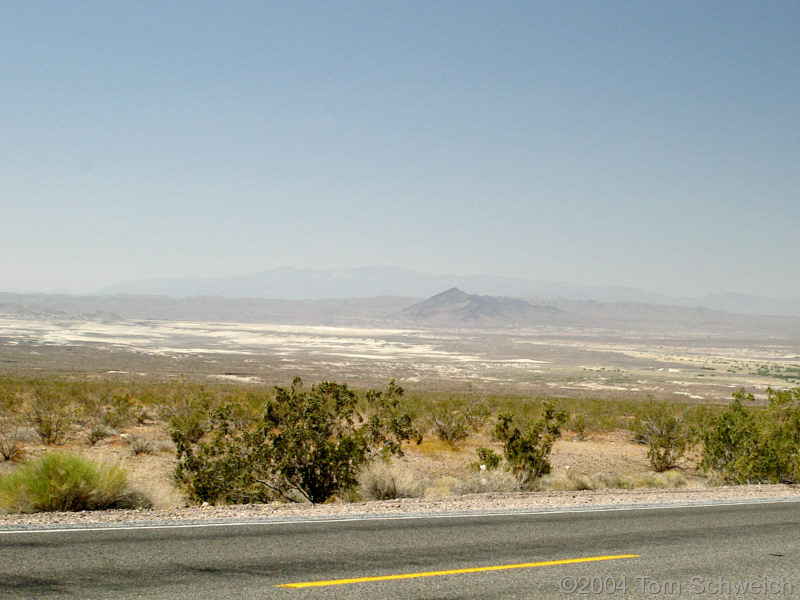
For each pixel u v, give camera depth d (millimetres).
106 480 11438
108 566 6602
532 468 17297
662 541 8539
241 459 14500
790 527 9781
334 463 14242
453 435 28766
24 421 27547
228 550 7379
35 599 5570
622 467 24297
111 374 82125
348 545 7773
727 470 18078
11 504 10578
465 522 9438
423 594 5980
